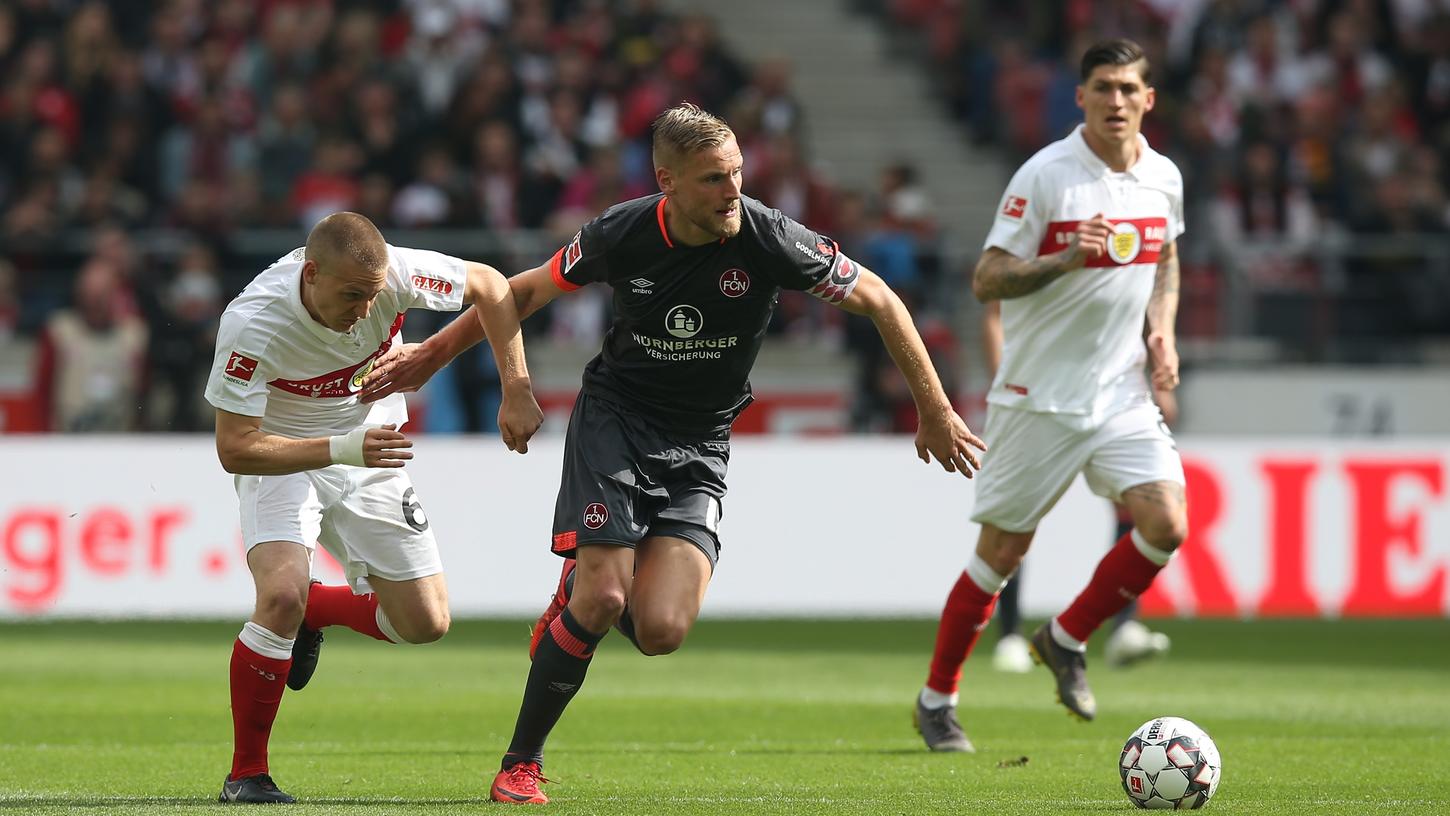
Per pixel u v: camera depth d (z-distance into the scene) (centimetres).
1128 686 3412
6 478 4578
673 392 1991
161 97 6128
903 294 5556
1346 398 5700
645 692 3291
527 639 4425
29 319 5600
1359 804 1911
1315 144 6431
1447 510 4797
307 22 6328
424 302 1972
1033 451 2464
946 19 7138
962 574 2458
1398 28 7069
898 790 2033
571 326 5650
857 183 6806
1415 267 5956
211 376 1931
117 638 4372
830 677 3594
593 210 5744
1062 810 1869
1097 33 6831
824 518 4825
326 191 5766
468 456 4778
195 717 2842
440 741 2569
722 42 6981
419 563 2156
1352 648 4272
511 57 6297
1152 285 2500
